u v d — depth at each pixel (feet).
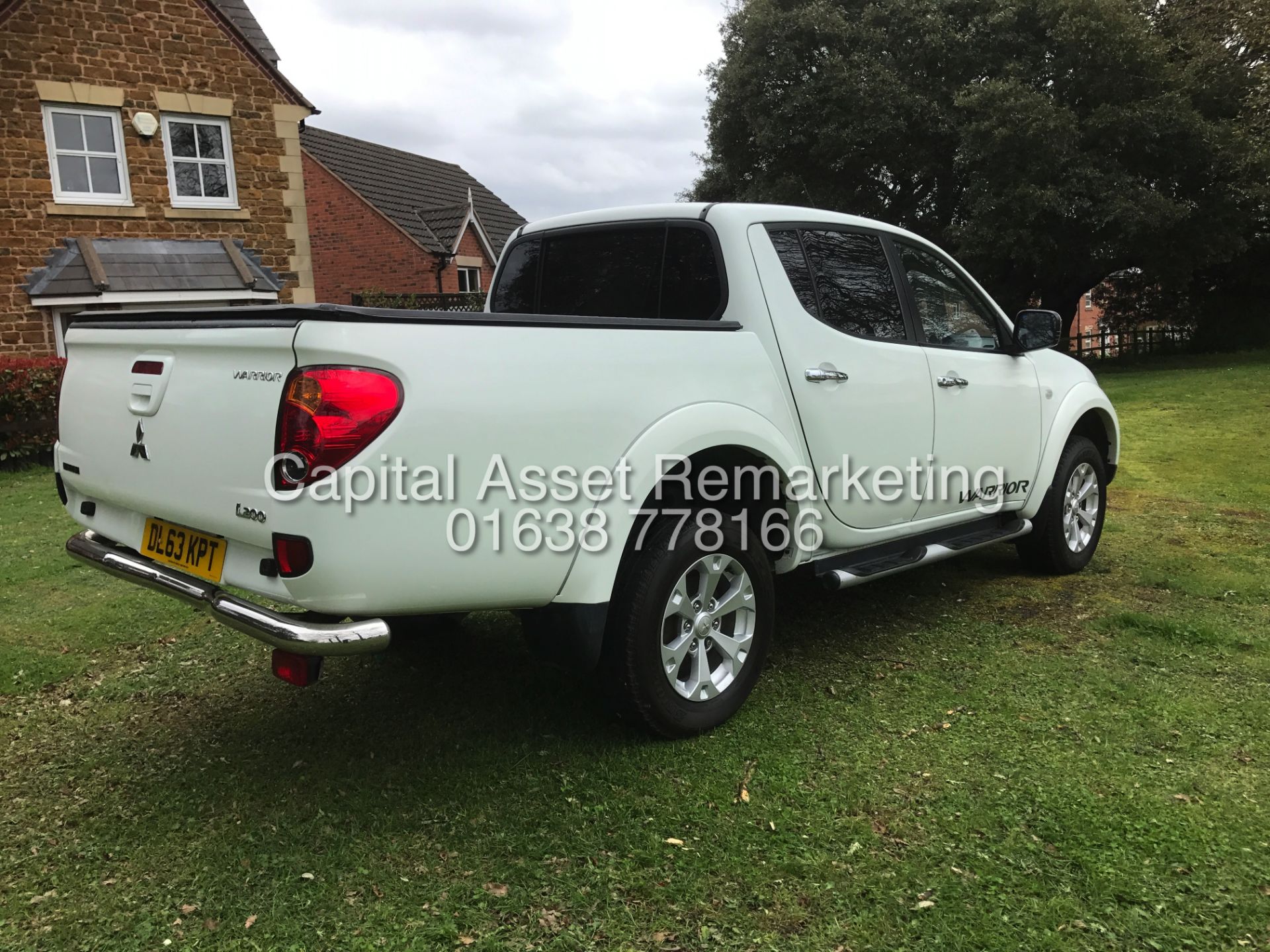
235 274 39.86
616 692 9.52
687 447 9.41
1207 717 10.38
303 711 10.93
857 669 12.00
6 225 35.29
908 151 60.54
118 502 9.36
